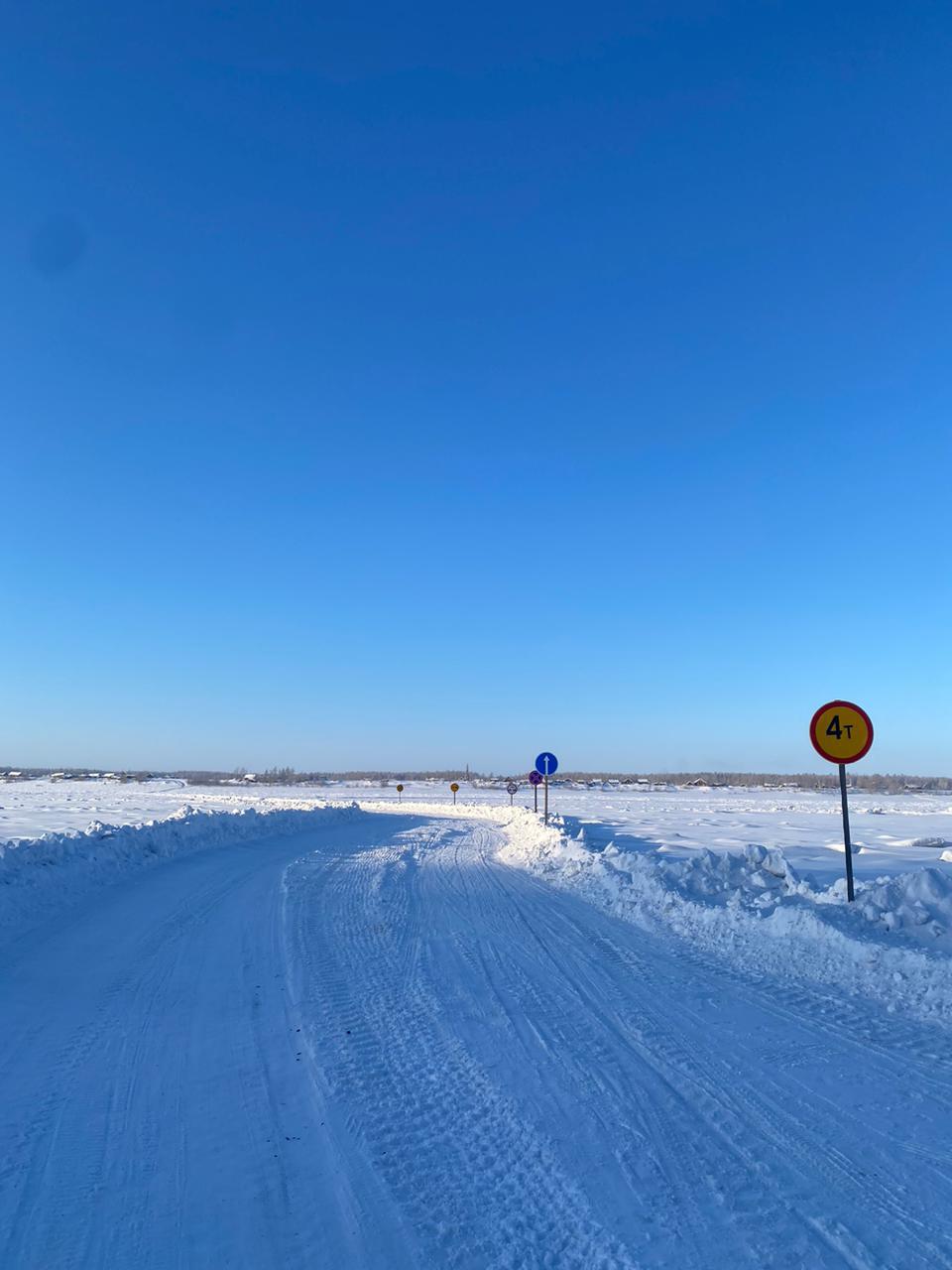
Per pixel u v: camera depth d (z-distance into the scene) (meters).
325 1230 4.36
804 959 9.85
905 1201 4.56
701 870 14.67
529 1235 4.26
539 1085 6.22
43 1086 6.25
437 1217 4.46
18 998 8.45
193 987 8.97
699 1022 7.72
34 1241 4.29
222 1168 5.04
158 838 22.86
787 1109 5.76
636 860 16.81
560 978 9.35
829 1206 4.51
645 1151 5.16
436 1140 5.36
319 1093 6.11
